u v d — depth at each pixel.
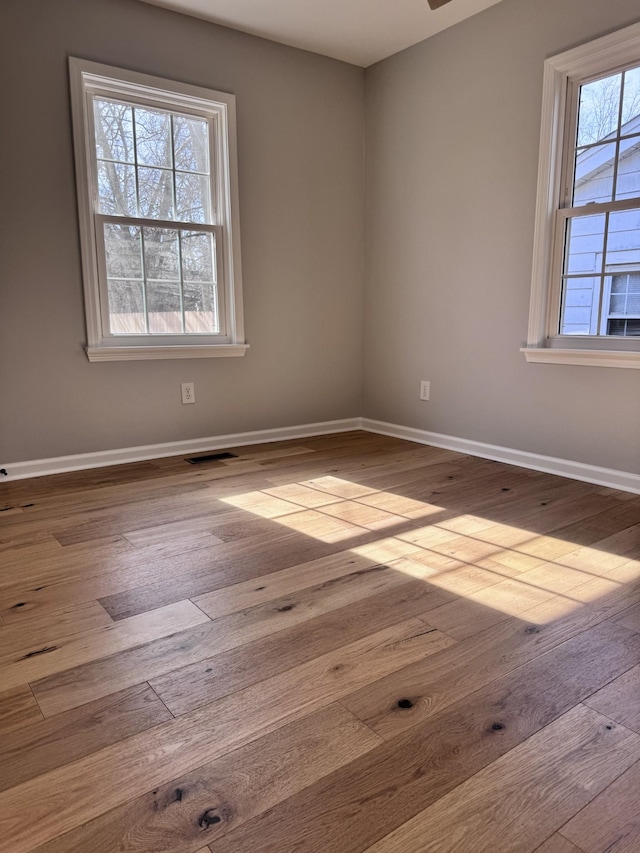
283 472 3.14
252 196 3.60
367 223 4.11
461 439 3.60
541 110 2.93
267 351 3.82
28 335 2.98
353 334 4.22
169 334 3.43
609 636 1.54
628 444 2.75
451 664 1.42
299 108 3.71
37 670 1.40
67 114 2.94
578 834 0.95
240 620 1.62
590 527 2.31
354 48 3.65
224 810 1.00
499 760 1.11
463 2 3.08
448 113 3.43
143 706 1.27
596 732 1.19
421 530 2.29
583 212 2.85
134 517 2.45
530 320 3.09
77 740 1.17
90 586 1.83
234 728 1.20
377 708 1.26
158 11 3.12
